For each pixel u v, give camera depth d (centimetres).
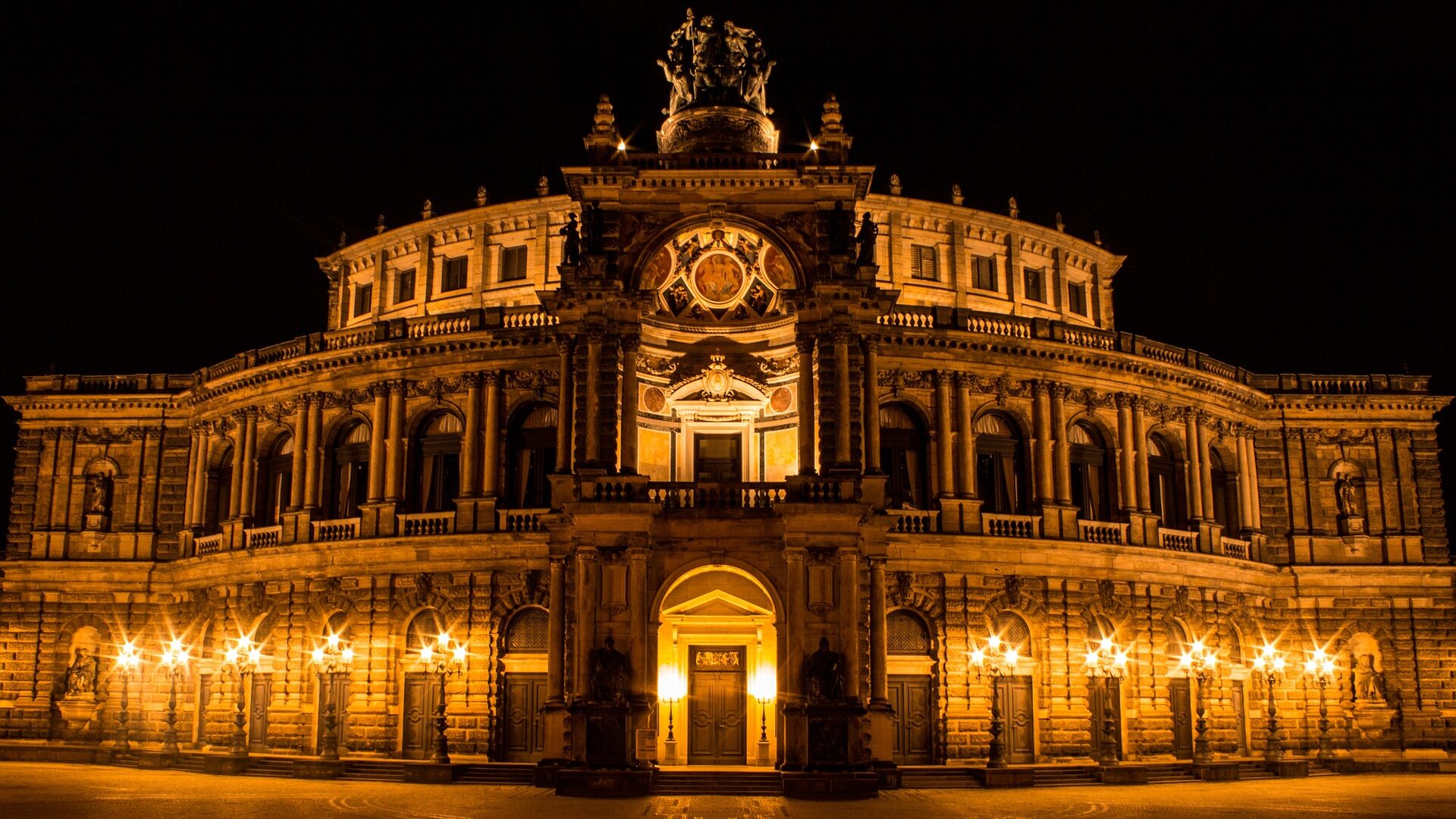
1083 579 5581
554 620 4541
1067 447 5738
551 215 6512
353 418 5925
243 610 5941
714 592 4681
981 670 5297
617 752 4138
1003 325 5734
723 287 5084
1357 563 6425
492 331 5556
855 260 4616
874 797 4078
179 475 6650
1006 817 3409
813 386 4575
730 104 5216
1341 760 5766
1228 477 6419
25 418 6744
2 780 4628
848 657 4225
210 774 5122
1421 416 6612
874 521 4559
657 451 5031
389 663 5434
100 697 6309
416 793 4141
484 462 5538
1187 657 5847
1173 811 3656
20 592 6519
